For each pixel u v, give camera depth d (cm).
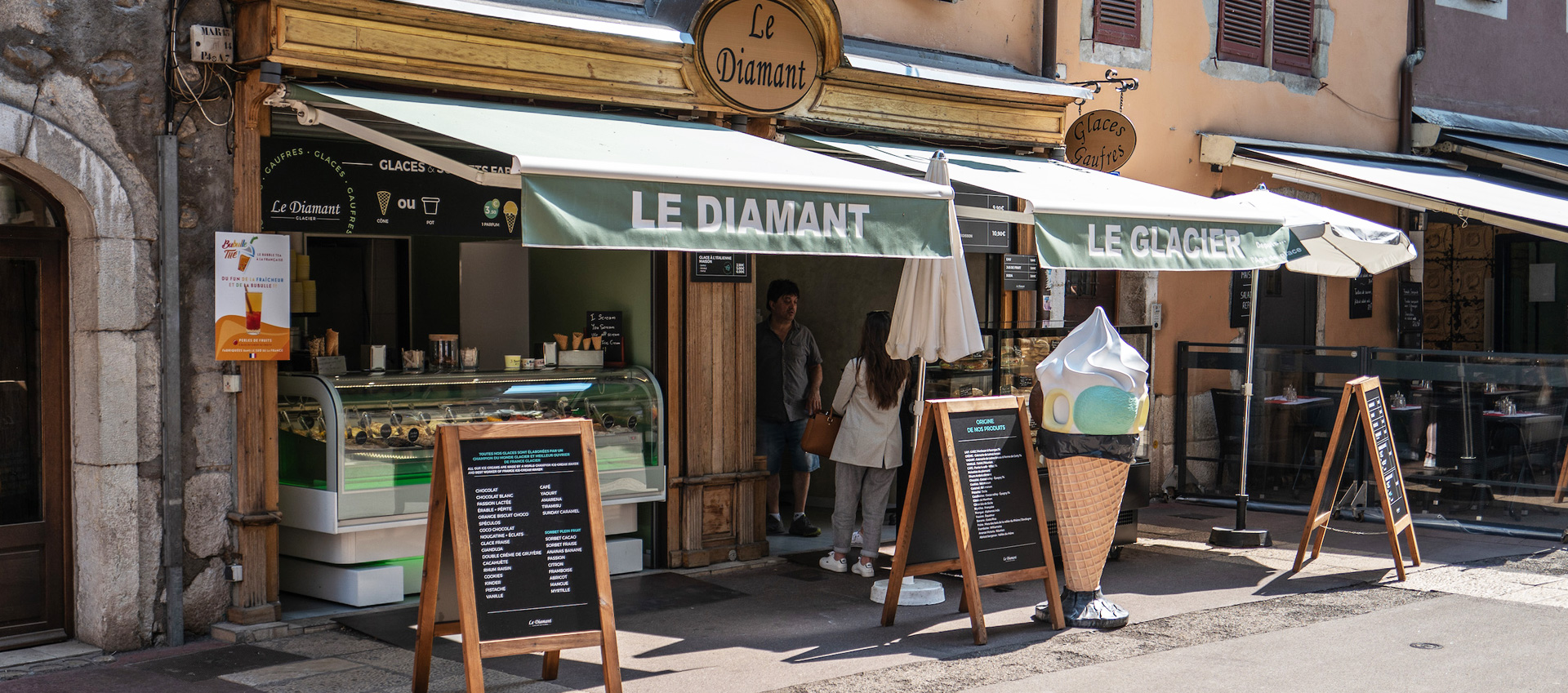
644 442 815
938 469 681
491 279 891
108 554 610
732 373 848
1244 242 812
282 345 656
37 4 578
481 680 510
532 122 673
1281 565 855
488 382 755
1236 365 1146
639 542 819
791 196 597
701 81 795
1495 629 670
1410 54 1388
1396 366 1054
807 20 834
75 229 614
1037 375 687
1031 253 1055
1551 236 1089
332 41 645
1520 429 987
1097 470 673
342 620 681
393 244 953
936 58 986
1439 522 1016
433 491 539
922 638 656
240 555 652
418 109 654
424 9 671
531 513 534
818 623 690
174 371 624
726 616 706
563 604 534
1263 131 1258
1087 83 1029
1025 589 783
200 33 622
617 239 540
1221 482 1164
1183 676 582
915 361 826
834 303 1134
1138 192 842
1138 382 672
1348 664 602
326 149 680
